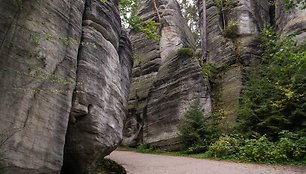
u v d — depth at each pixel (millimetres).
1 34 5965
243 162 11312
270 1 26500
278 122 13367
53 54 7109
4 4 6203
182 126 17141
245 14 23750
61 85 7168
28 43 6441
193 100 18984
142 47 28656
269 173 8727
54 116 6711
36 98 6309
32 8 6766
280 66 14781
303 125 12383
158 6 30984
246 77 19609
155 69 25750
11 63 5992
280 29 21234
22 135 5793
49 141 6426
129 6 17828
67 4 8164
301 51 9617
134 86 25797
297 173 8531
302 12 19109
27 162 5781
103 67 9352
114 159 14477
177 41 26312
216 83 20688
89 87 8367
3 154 5367
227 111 18141
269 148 11305
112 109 9508
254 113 14297
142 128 22000
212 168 10250
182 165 11531
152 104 21625
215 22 25062
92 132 8141
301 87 13250
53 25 7340
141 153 18141
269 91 14961
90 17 9602
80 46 8664
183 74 20469
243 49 21297
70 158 8211
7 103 5676
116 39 11148
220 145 13352
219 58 22562
